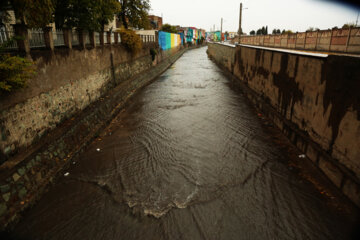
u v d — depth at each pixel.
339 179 5.36
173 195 5.76
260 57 12.31
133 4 22.72
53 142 6.49
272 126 9.71
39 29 7.25
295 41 25.16
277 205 5.36
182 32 66.56
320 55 6.34
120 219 5.05
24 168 5.28
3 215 4.56
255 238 4.57
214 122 10.32
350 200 4.99
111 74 12.84
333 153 5.62
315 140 6.47
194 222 4.96
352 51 15.55
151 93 15.80
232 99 14.14
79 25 9.52
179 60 40.25
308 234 4.61
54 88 7.12
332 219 4.85
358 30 15.01
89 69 9.85
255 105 12.55
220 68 28.25
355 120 4.83
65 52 7.86
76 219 5.05
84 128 8.18
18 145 5.51
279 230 4.72
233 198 5.62
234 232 4.71
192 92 16.05
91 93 10.02
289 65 8.36
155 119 10.75
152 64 24.00
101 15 10.62
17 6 5.73
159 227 4.86
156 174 6.58
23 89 5.68
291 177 6.27
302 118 7.29
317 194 5.55
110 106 10.98
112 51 13.04
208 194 5.77
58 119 7.32
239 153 7.62
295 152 7.43
